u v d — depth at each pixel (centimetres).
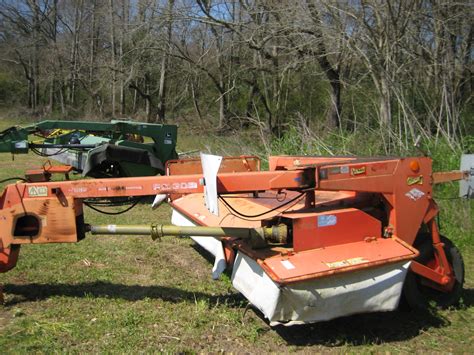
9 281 545
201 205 629
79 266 604
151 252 660
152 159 945
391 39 1079
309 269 394
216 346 413
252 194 637
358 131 1044
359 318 475
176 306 488
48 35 4356
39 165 1526
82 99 4291
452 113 1079
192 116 2469
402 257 419
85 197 457
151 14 1834
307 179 437
